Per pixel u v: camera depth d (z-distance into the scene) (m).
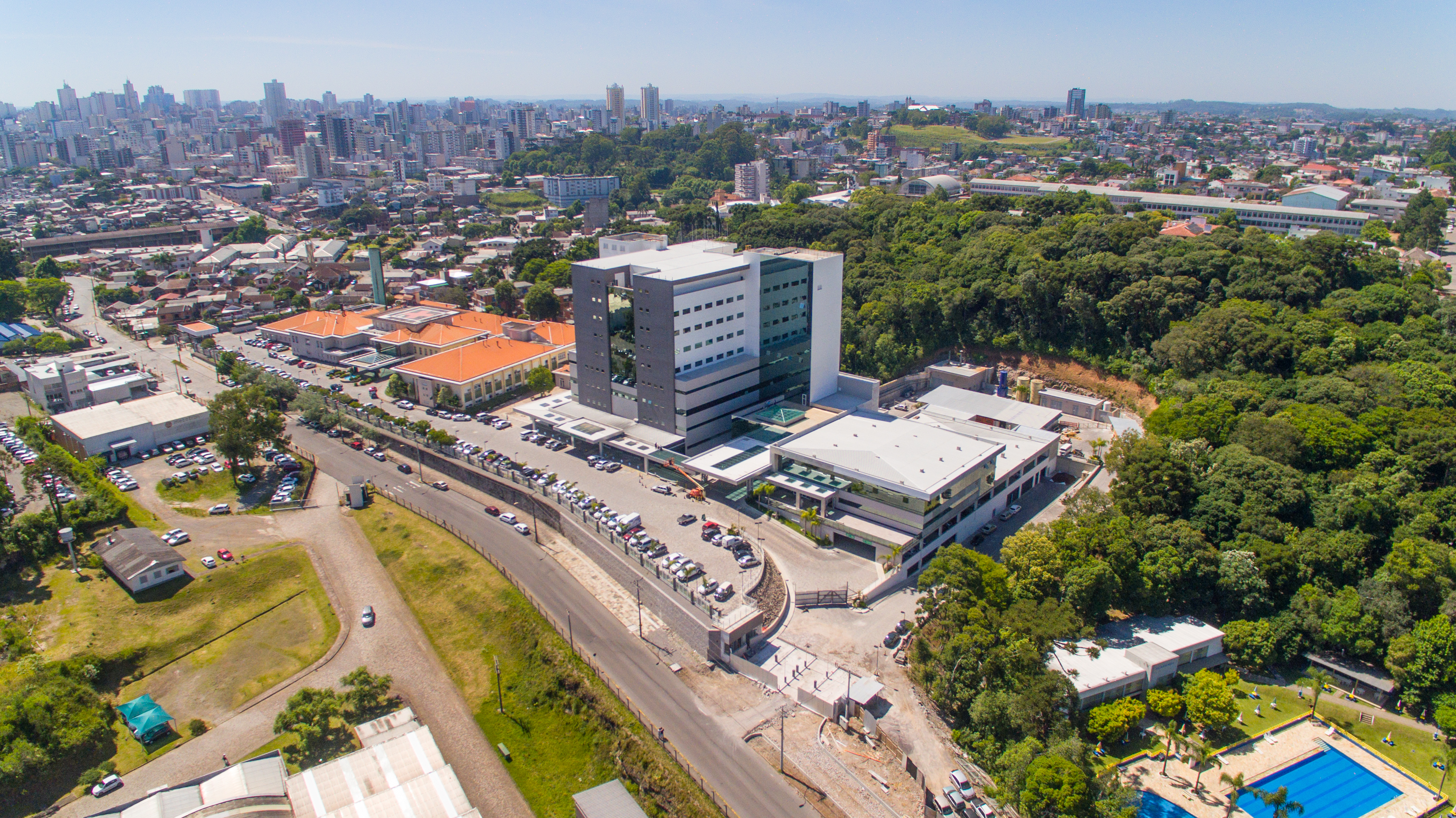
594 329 183.88
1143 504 141.12
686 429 171.38
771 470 155.75
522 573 137.50
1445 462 145.88
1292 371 195.38
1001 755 95.69
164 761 101.81
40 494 157.00
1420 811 97.25
